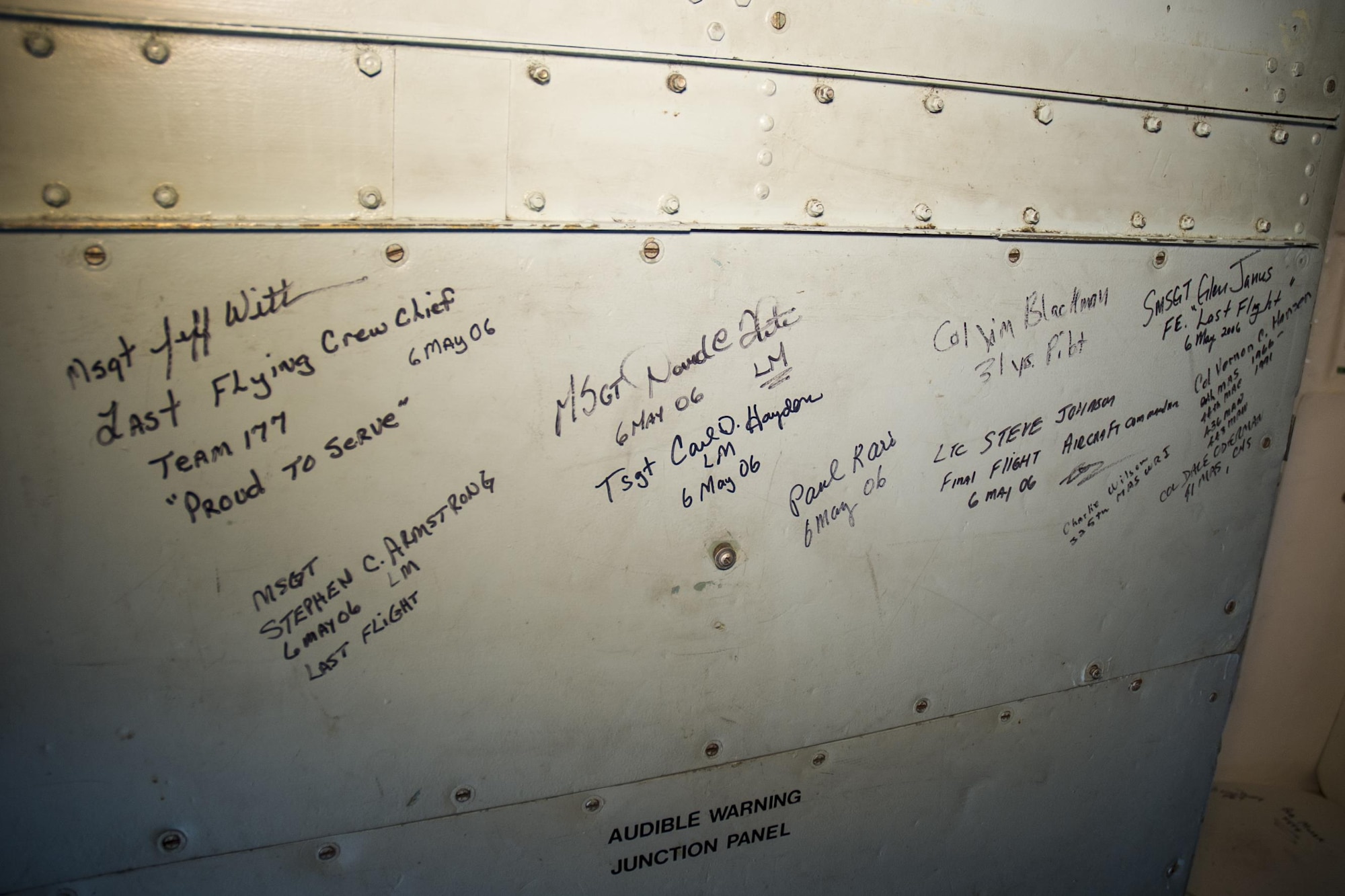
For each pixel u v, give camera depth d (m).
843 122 1.31
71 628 1.09
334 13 1.03
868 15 1.29
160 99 0.98
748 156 1.27
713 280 1.29
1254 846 2.46
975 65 1.37
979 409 1.54
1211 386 1.75
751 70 1.24
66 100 0.95
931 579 1.60
